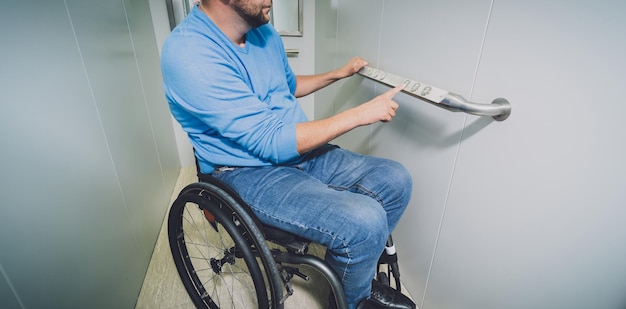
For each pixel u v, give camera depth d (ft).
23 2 2.07
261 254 2.25
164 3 5.36
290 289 2.52
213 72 2.19
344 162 3.00
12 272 1.82
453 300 2.84
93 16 3.09
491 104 1.95
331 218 2.19
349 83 4.66
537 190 1.82
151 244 4.21
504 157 2.02
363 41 3.98
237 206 2.35
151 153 4.65
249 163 2.71
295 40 6.31
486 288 2.39
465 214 2.51
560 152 1.64
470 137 2.32
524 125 1.84
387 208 2.70
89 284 2.58
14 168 1.88
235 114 2.22
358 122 2.34
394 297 2.61
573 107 1.54
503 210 2.10
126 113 3.76
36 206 2.03
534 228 1.88
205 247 4.32
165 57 2.24
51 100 2.27
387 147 3.76
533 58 1.71
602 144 1.43
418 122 3.02
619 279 1.48
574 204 1.62
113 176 3.18
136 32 4.50
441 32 2.47
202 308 3.25
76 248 2.43
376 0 3.51
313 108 7.15
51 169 2.20
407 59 3.02
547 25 1.61
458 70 2.33
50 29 2.34
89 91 2.85
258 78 2.76
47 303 2.08
